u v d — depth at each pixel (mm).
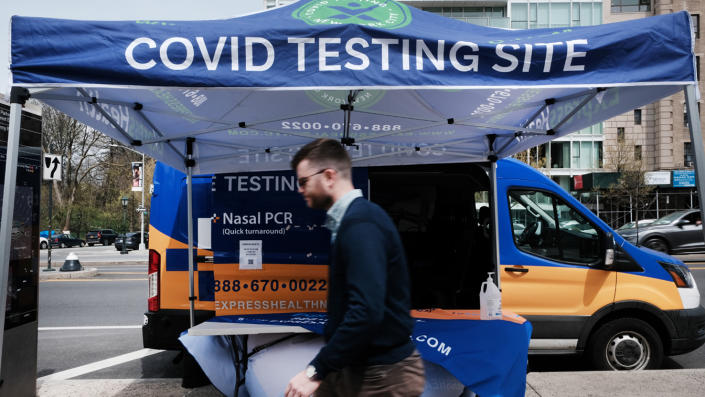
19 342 3875
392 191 5617
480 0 43312
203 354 3693
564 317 4828
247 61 2611
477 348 3285
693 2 40188
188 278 4766
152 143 3992
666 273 4938
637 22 2775
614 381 4223
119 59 2527
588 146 43281
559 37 2779
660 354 4855
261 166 4605
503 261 4914
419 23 3096
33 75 2488
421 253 5582
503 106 3762
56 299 10562
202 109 3664
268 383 3418
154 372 5582
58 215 50406
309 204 2115
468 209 5590
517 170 5121
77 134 47562
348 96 3406
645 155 42438
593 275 4879
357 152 4590
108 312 9164
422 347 3260
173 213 4859
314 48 2645
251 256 4590
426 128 4223
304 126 4199
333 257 1987
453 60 2688
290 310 4582
